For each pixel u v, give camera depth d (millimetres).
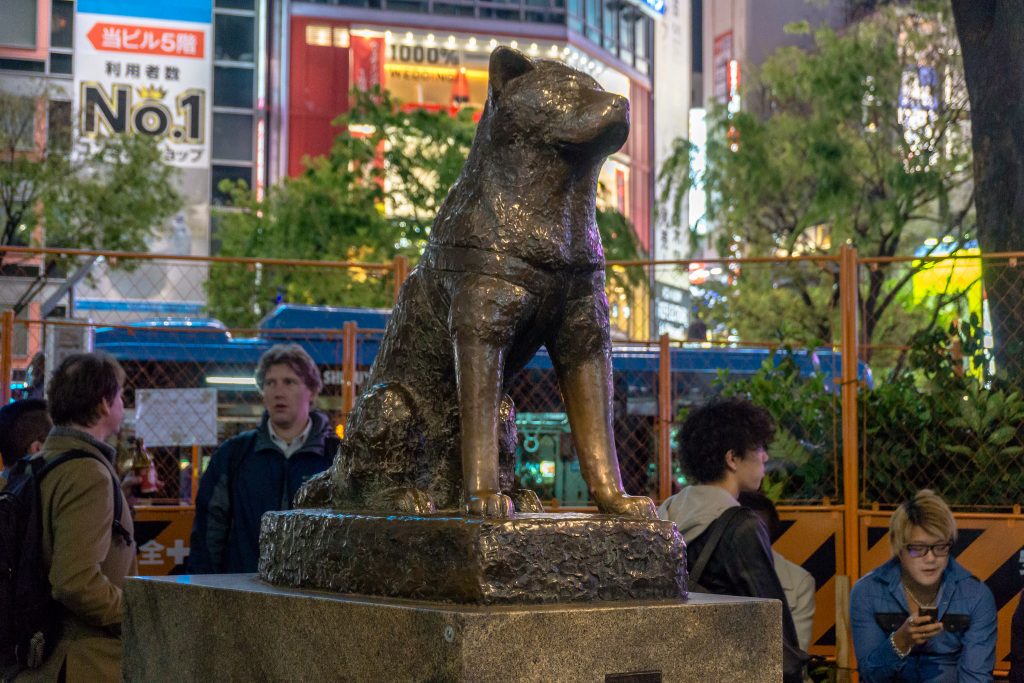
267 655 2092
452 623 1735
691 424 3803
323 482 2461
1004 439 5609
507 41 34656
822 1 20891
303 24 33031
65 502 3389
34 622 3371
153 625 2432
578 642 1828
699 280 19266
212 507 4465
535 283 2090
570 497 7164
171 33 32406
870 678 4195
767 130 19375
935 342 6051
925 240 18500
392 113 21453
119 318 18047
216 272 20344
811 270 18375
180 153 32219
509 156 2102
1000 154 7105
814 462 6008
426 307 2219
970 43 7344
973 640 4125
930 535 4051
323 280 20031
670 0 38594
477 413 2043
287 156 32594
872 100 18375
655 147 37938
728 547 3369
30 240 22234
